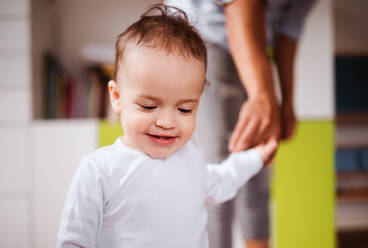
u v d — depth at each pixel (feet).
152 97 1.72
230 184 2.43
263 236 4.17
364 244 5.32
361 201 5.97
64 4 5.37
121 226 1.88
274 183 4.22
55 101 4.79
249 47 3.34
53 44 5.33
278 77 3.86
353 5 5.92
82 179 1.87
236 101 3.48
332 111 4.23
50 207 4.36
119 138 2.08
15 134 4.34
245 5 3.28
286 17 3.68
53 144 4.35
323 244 4.27
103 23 5.42
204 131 3.52
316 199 4.26
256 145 3.53
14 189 4.36
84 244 1.81
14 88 4.31
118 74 1.86
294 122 4.17
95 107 4.83
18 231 4.38
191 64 1.77
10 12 4.28
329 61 4.16
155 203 1.87
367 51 5.96
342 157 5.87
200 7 3.28
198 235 2.04
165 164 1.95
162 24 1.86
